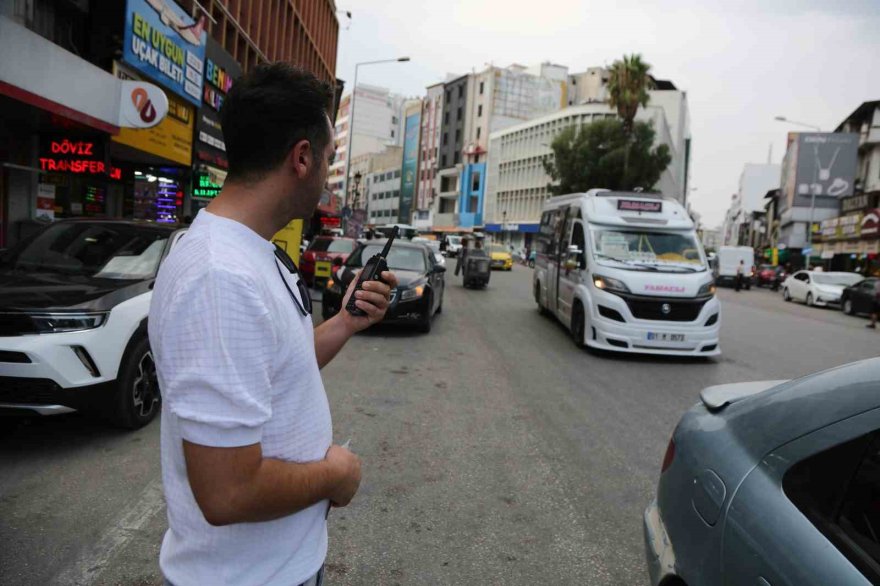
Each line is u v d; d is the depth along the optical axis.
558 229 12.77
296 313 1.22
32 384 4.04
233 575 1.16
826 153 47.97
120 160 13.34
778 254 58.81
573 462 4.73
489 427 5.52
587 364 8.82
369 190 105.50
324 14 33.50
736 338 12.62
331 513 3.64
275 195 1.21
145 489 3.75
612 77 39.00
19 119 9.46
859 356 10.79
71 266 5.19
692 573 1.87
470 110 75.38
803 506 1.58
